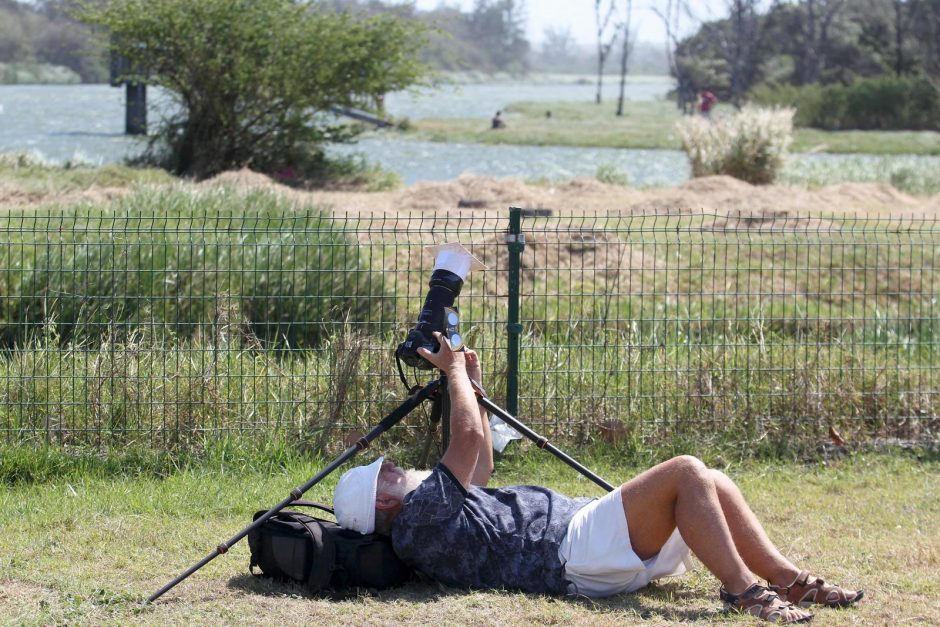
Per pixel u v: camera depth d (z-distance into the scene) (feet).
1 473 52.26
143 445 55.21
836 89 479.82
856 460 59.11
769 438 60.03
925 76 496.23
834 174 195.72
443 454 39.55
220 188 107.65
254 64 182.70
